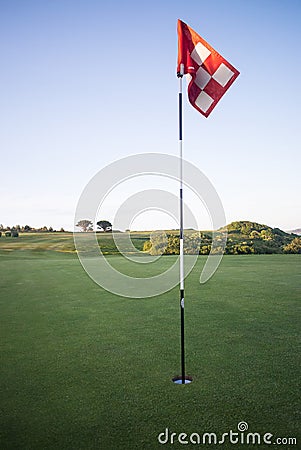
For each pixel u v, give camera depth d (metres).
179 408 2.70
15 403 2.79
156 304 6.25
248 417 2.57
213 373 3.31
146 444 2.28
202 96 3.73
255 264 11.34
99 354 3.84
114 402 2.79
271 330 4.65
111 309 5.90
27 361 3.65
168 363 3.57
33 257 13.35
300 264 11.34
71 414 2.63
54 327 4.89
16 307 6.08
